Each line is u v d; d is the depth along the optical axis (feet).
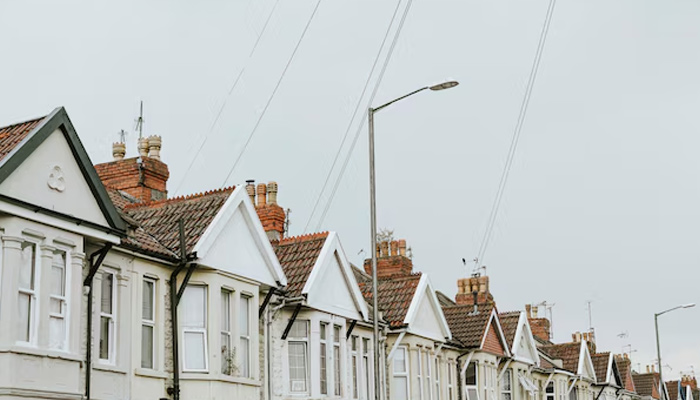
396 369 106.52
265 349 82.23
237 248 77.51
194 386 71.41
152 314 70.79
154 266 70.74
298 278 88.22
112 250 66.18
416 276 111.86
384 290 111.04
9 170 54.65
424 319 111.65
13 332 54.29
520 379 143.95
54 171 58.85
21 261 56.29
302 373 87.10
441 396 116.16
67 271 59.82
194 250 71.41
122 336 66.49
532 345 151.23
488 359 128.06
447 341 117.60
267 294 82.53
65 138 59.93
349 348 95.66
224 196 77.15
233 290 76.28
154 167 86.79
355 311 96.73
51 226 58.18
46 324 56.95
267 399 81.46
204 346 72.69
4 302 54.19
